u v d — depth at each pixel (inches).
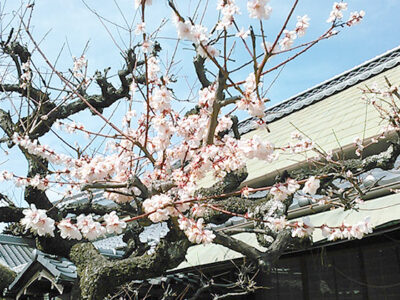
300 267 223.1
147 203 116.8
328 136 263.9
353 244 203.6
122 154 153.5
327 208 197.8
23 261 300.7
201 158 133.1
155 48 174.1
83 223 106.7
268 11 91.4
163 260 151.3
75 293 167.5
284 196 115.2
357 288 197.9
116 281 154.2
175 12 95.3
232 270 243.6
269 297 233.0
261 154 114.5
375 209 163.8
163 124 126.2
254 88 106.9
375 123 232.2
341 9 108.3
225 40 99.3
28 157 182.5
